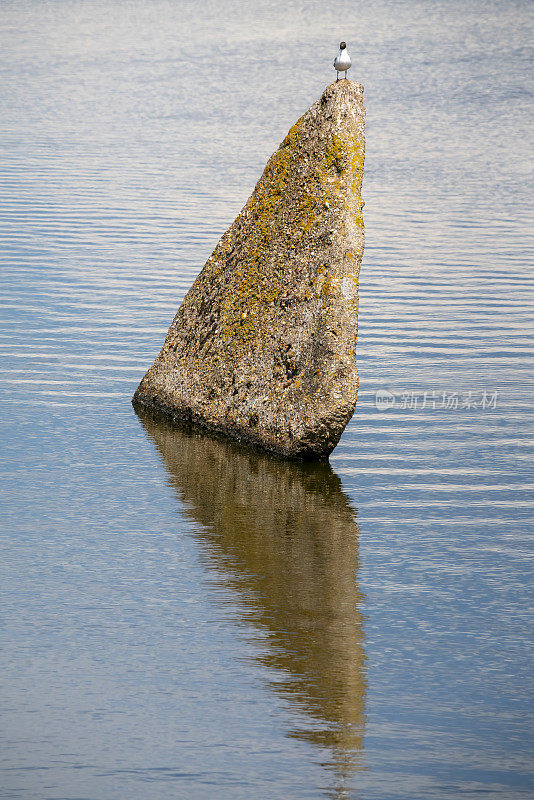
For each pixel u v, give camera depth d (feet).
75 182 284.82
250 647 84.12
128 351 161.48
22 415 136.87
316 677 80.28
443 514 111.96
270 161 137.18
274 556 100.78
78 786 67.82
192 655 82.74
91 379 150.51
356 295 125.90
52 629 85.87
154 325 173.27
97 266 207.00
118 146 339.77
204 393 135.85
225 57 572.92
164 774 69.10
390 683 79.82
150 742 72.13
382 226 246.68
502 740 73.46
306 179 131.44
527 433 135.64
